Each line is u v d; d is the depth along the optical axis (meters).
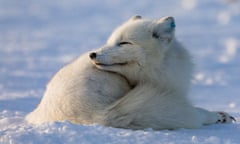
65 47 48.09
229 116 12.59
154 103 10.50
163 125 10.45
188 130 10.63
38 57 41.06
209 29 61.38
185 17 75.06
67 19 79.94
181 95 11.87
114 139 9.29
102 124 10.35
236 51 43.62
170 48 12.20
